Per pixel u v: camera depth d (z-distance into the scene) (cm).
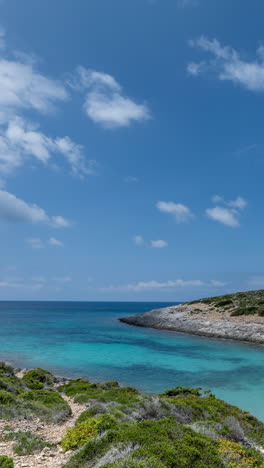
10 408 1490
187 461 792
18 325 9012
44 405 1697
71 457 898
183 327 7625
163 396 2200
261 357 4597
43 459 957
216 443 1006
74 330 7869
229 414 1619
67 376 3466
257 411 2359
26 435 1186
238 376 3488
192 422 1412
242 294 9294
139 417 1448
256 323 6538
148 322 8919
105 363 4150
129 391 2370
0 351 4891
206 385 3117
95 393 2341
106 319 11688
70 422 1496
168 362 4228
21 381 2406
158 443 860
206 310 8469
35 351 4934
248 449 1045
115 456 822
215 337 6588
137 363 4159
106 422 1187
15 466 881
